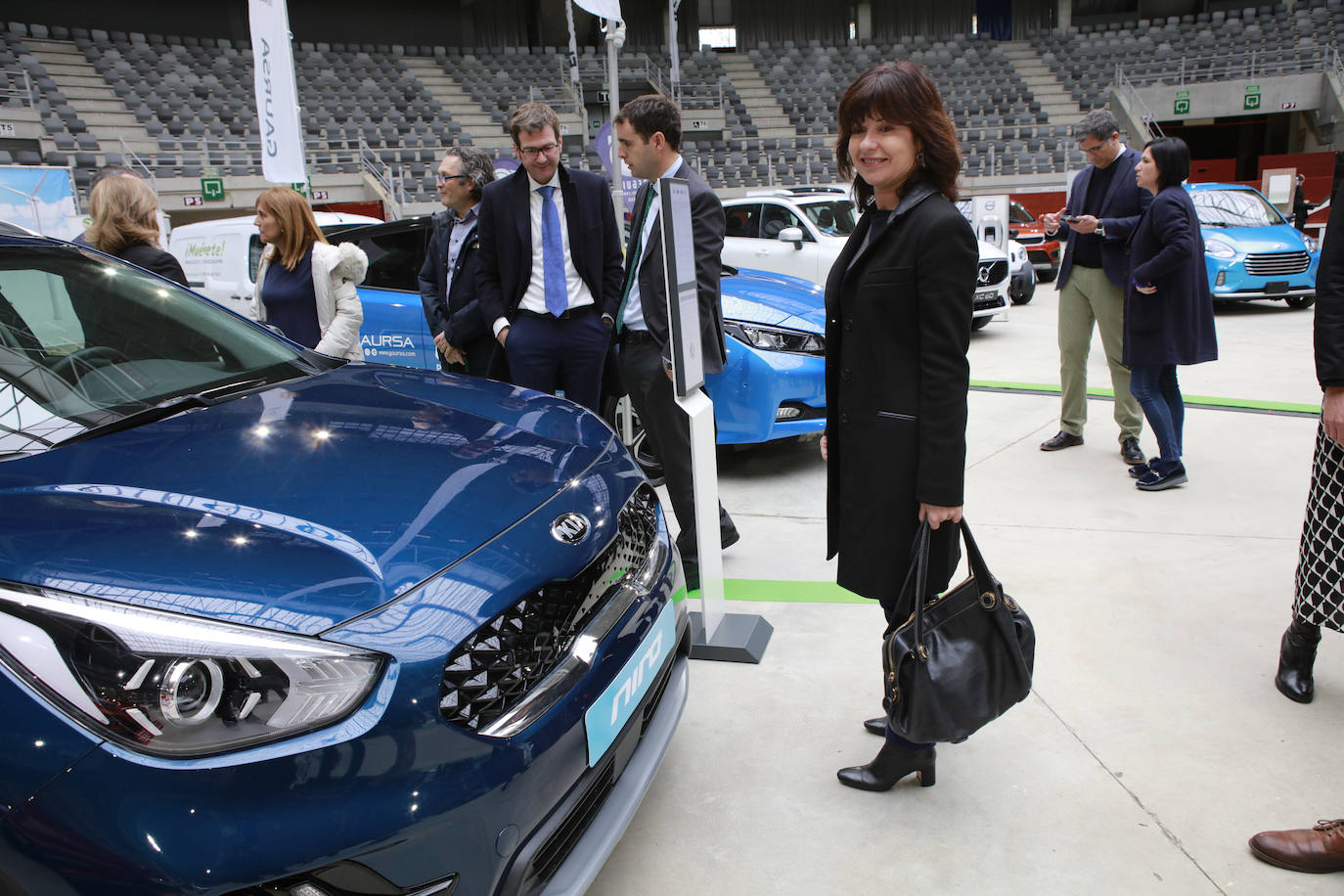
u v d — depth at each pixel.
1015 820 1.95
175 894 1.10
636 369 2.95
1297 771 2.06
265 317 3.53
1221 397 5.63
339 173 17.47
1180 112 22.62
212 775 1.13
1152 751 2.16
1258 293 8.93
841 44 27.80
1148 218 3.72
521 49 25.02
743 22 27.89
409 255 4.61
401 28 25.14
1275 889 1.72
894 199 1.79
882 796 2.05
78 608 1.18
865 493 1.85
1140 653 2.61
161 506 1.40
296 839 1.15
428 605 1.31
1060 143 21.38
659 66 25.64
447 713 1.27
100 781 1.11
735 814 2.00
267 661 1.18
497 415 1.99
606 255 3.32
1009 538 3.53
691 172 2.85
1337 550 2.11
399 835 1.21
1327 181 18.91
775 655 2.70
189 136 18.16
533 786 1.36
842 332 1.88
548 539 1.53
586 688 1.49
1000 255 8.62
